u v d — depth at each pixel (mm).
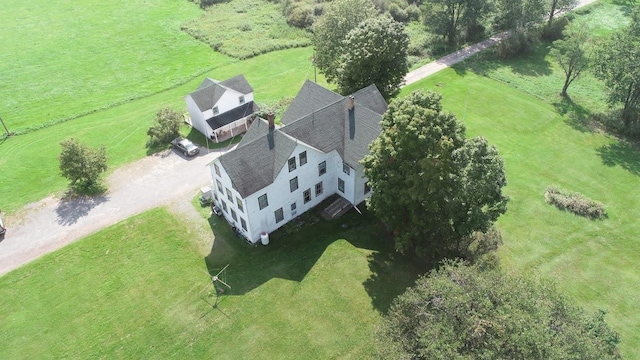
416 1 96812
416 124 33906
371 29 54812
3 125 61875
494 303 26797
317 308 36094
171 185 50125
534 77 72312
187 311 36219
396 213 38281
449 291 27656
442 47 80125
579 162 54156
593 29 84188
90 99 69500
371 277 38531
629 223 45344
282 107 62656
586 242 43000
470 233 35594
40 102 69062
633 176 51938
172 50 84312
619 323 35719
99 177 51719
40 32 92375
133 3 106625
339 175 45625
